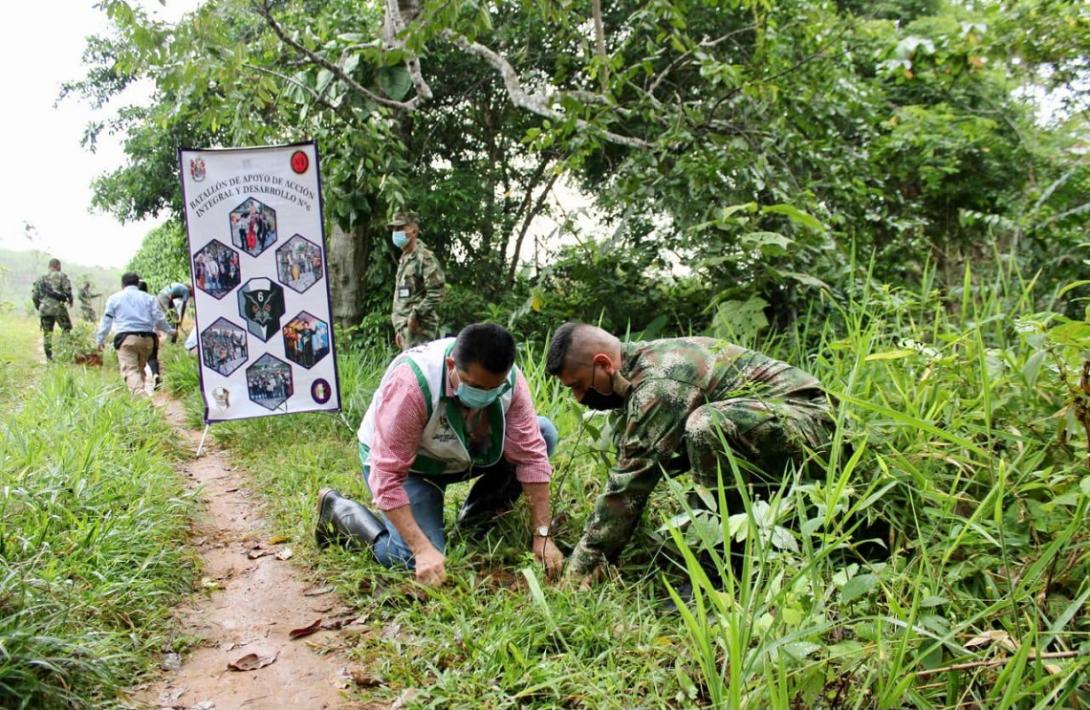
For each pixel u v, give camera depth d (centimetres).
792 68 639
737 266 586
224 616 294
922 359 303
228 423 611
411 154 946
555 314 757
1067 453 238
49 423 491
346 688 238
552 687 217
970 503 249
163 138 1224
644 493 281
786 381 291
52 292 1146
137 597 284
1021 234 635
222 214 537
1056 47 566
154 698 234
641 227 709
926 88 880
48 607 247
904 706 199
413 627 265
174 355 1123
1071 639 204
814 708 197
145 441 540
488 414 311
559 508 351
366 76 754
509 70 621
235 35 763
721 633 202
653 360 288
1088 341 229
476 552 321
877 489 264
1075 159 755
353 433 565
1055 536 224
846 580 208
